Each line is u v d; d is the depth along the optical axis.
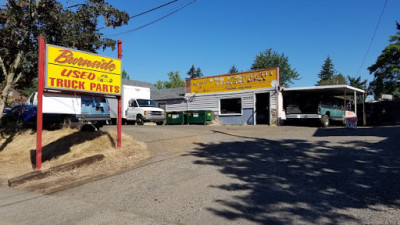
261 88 19.17
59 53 7.25
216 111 21.78
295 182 5.38
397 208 4.00
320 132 12.43
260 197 4.69
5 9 8.73
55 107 7.39
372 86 38.59
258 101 20.53
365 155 7.17
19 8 8.80
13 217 4.30
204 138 11.20
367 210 3.98
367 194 4.58
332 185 5.10
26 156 8.84
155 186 5.61
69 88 7.43
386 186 4.89
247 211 4.15
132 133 11.98
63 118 11.23
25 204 4.91
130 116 19.33
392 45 34.62
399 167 5.93
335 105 18.59
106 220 4.05
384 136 9.85
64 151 8.79
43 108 7.19
